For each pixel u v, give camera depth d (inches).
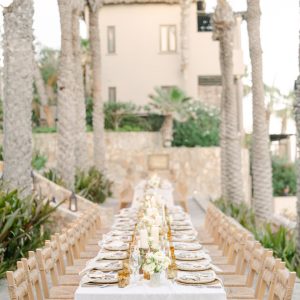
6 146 460.8
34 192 451.5
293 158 1403.8
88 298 212.2
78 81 810.2
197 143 1107.3
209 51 1221.1
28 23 465.7
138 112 1197.7
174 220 419.5
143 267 219.0
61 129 666.8
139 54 1229.7
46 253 265.6
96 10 919.0
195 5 1216.8
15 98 459.5
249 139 1262.3
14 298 208.4
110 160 1094.4
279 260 230.5
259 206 611.8
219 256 359.3
